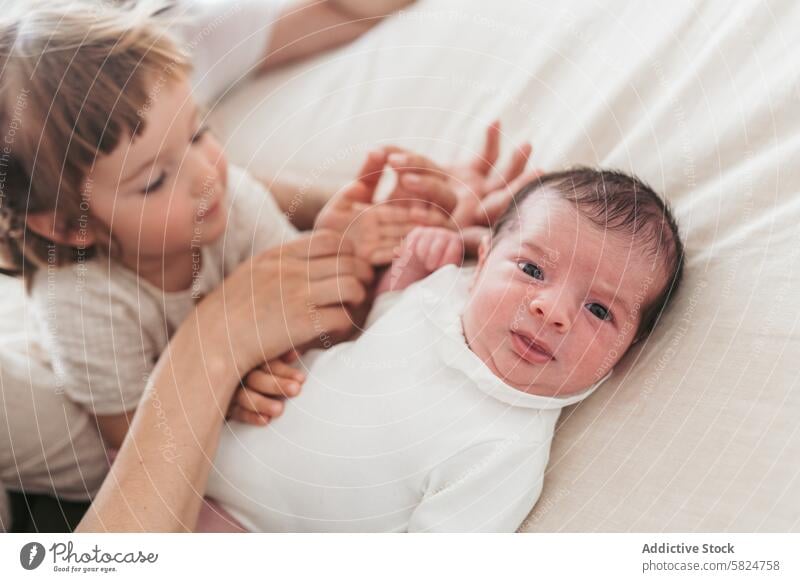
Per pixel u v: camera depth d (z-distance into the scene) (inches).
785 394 21.9
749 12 26.5
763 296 23.0
